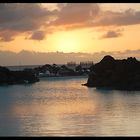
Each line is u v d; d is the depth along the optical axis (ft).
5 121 142.31
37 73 630.33
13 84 465.47
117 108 195.31
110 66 381.19
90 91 340.18
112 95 286.66
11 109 201.26
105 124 128.47
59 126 124.47
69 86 431.02
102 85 370.94
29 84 485.56
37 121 140.26
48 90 377.91
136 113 167.12
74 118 150.20
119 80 352.28
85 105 222.48
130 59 363.56
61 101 259.19
